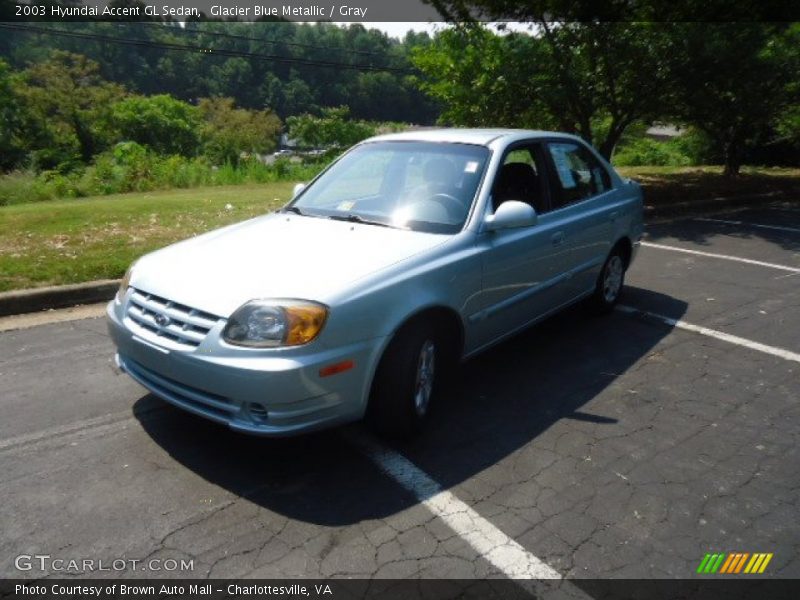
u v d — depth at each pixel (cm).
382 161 432
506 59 1113
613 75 1109
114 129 4394
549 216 438
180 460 318
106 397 387
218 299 290
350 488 296
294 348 276
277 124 5631
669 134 4769
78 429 347
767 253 820
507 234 390
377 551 255
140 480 301
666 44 1025
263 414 283
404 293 313
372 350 299
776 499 295
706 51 1005
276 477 305
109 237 774
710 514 282
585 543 262
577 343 489
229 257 328
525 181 429
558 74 1101
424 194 391
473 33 1161
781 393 407
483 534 266
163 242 753
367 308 296
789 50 1126
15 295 549
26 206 1111
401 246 338
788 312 571
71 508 279
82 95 4297
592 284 514
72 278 603
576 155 498
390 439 337
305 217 395
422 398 343
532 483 304
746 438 350
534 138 451
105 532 264
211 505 283
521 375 429
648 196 1269
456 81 1223
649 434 353
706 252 823
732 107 1194
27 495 288
